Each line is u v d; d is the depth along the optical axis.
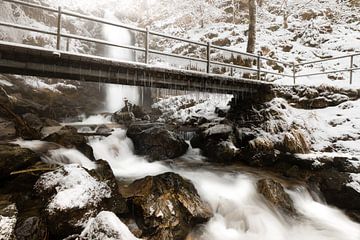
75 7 22.44
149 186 5.58
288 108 9.88
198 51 18.48
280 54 17.53
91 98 16.77
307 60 17.16
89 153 7.35
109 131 10.34
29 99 12.65
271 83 10.52
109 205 4.83
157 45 22.97
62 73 6.83
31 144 6.58
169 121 13.66
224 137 9.80
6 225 3.80
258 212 6.09
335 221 6.40
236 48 17.58
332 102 9.78
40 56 5.92
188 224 5.27
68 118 12.82
